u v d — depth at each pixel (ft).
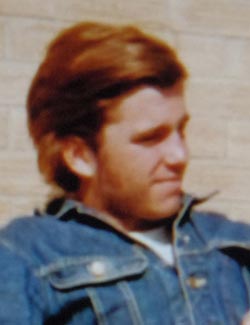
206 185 6.92
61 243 4.56
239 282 4.82
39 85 4.79
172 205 4.56
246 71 7.05
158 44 4.62
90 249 4.56
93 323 4.39
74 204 4.68
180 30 6.88
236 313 4.65
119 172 4.51
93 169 4.62
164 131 4.48
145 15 6.78
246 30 7.06
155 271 4.56
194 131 6.89
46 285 4.41
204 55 6.93
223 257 4.86
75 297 4.40
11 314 4.28
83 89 4.52
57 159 4.73
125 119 4.45
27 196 6.49
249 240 5.02
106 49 4.52
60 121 4.65
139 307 4.43
